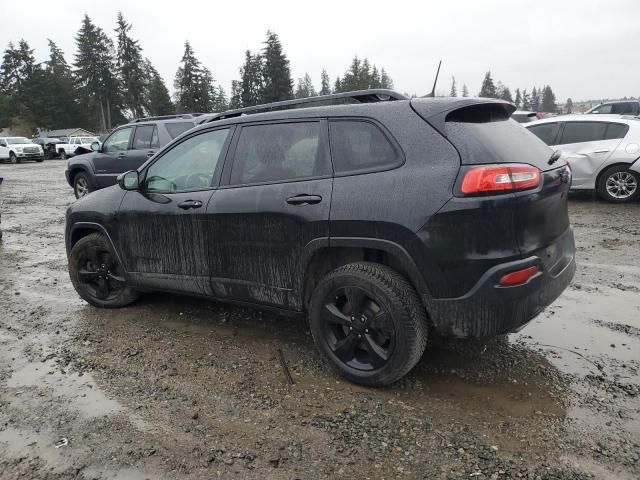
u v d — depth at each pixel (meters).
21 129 83.25
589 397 3.11
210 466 2.61
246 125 3.85
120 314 4.79
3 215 11.55
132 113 87.88
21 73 87.19
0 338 4.33
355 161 3.25
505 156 2.92
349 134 3.31
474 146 2.90
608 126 9.56
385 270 3.14
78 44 85.00
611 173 9.47
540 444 2.69
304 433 2.86
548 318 4.33
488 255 2.82
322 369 3.58
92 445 2.81
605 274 5.47
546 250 3.08
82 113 86.69
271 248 3.57
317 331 3.46
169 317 4.66
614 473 2.46
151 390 3.38
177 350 3.97
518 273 2.84
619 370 3.43
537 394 3.17
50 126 84.12
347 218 3.15
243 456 2.68
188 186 4.13
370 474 2.52
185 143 4.21
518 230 2.84
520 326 2.98
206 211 3.88
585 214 8.77
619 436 2.73
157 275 4.38
